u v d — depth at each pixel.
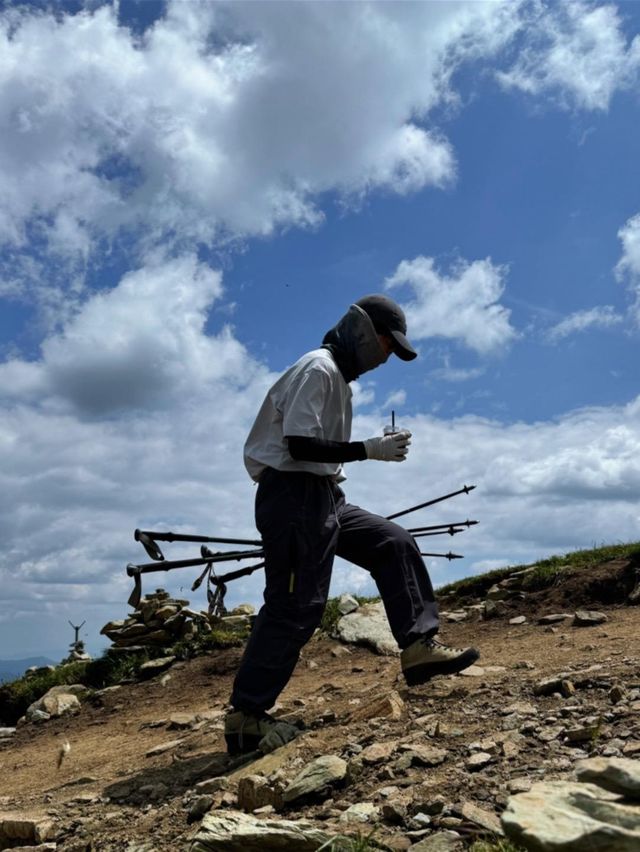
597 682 4.46
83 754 6.95
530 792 2.52
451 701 4.64
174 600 11.34
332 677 8.17
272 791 3.59
